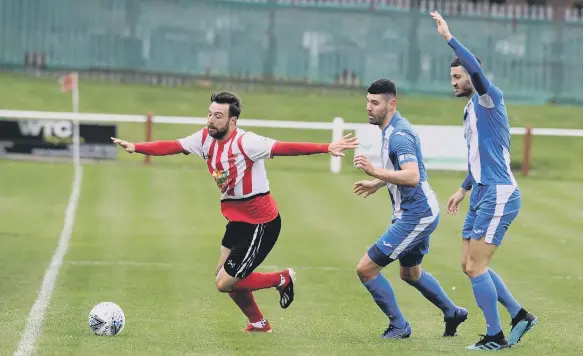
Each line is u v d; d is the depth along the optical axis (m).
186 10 88.00
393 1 91.38
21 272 33.09
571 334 24.84
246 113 79.69
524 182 62.72
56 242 39.47
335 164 63.31
